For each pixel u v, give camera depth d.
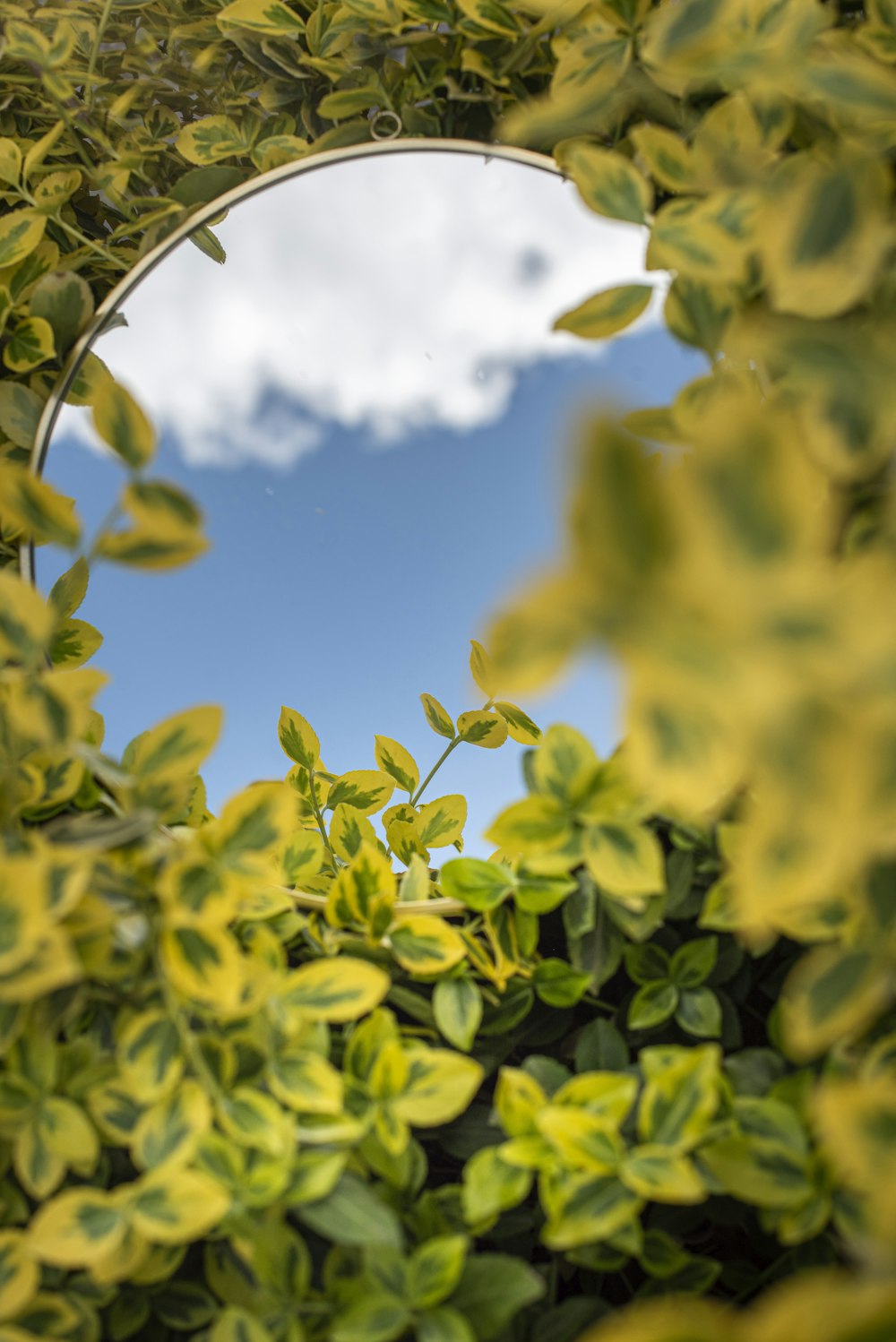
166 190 0.66
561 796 0.42
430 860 0.70
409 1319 0.39
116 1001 0.42
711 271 0.39
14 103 0.63
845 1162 0.32
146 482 0.38
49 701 0.38
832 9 0.45
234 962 0.39
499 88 0.54
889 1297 0.30
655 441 0.43
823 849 0.30
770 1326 0.30
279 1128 0.40
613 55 0.47
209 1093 0.41
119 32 0.64
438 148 0.51
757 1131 0.40
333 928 0.48
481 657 0.72
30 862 0.35
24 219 0.51
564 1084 0.44
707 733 0.30
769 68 0.36
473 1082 0.42
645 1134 0.40
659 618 0.27
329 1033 0.45
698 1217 0.45
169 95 0.67
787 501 0.27
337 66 0.57
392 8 0.53
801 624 0.27
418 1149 0.43
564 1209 0.39
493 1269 0.41
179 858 0.40
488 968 0.45
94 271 0.62
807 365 0.33
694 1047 0.46
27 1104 0.40
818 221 0.33
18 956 0.35
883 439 0.32
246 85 0.65
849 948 0.35
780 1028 0.43
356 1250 0.42
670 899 0.45
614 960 0.45
